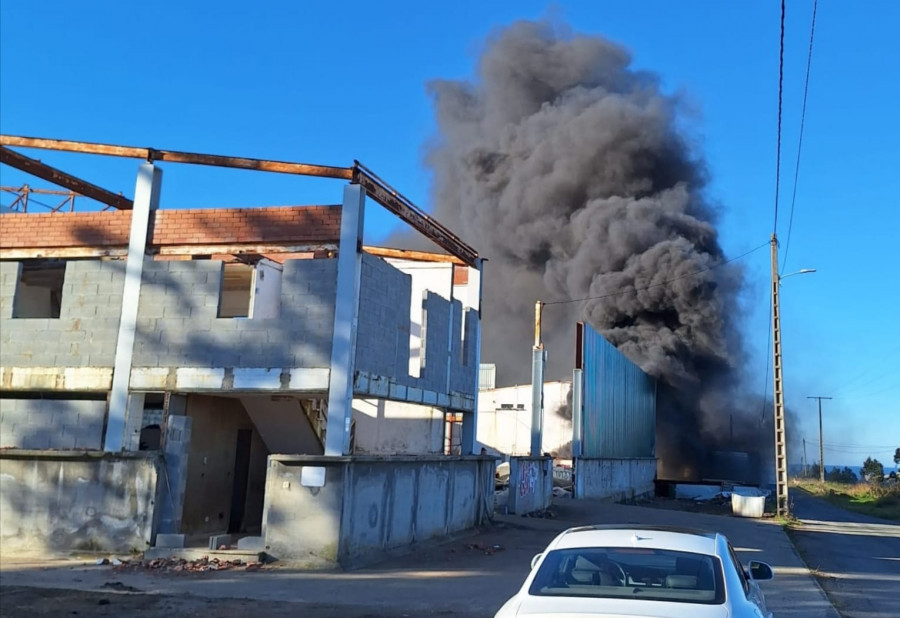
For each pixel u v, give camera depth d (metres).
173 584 9.70
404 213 14.11
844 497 49.56
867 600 10.34
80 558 11.91
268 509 11.42
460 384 16.66
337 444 11.51
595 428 30.89
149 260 12.87
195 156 13.11
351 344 11.83
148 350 12.58
